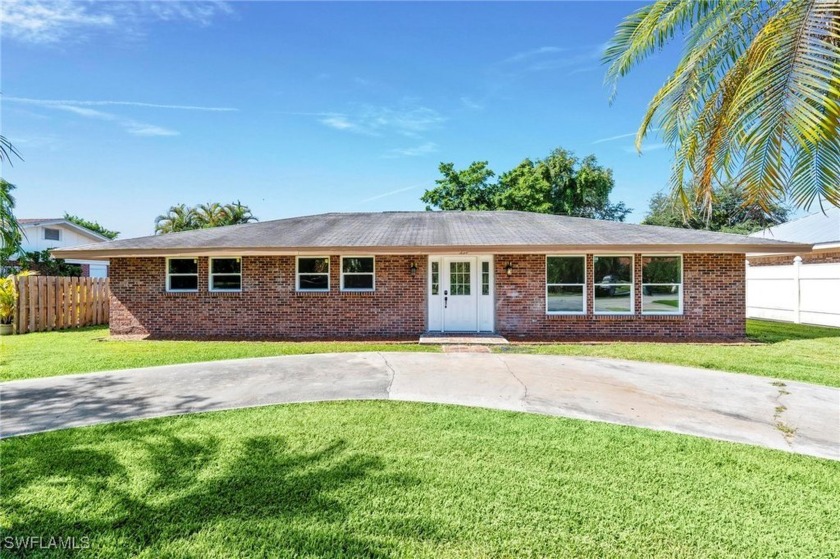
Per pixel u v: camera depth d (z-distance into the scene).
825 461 4.20
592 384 7.05
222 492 3.60
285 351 10.04
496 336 11.89
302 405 5.92
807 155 4.37
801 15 3.96
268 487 3.68
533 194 30.70
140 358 9.18
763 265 17.41
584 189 32.94
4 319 13.23
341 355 9.51
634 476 3.92
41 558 2.79
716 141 5.59
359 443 4.62
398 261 12.44
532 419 5.37
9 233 6.16
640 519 3.25
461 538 3.02
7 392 6.58
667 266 12.05
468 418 5.40
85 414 5.55
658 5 5.75
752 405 5.96
